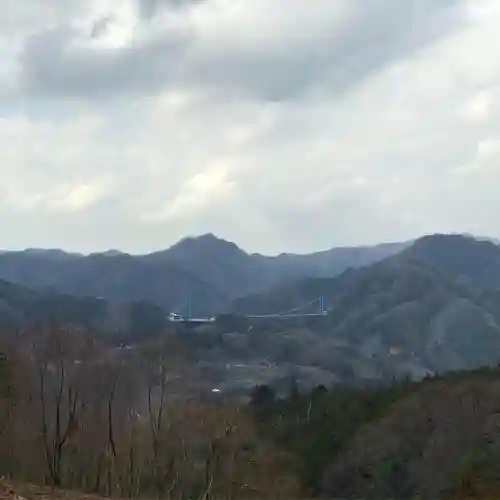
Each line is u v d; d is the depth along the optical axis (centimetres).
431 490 4100
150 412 3659
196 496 3391
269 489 3984
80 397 3447
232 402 4838
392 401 5200
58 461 2905
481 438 4356
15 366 3203
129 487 3175
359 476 4456
